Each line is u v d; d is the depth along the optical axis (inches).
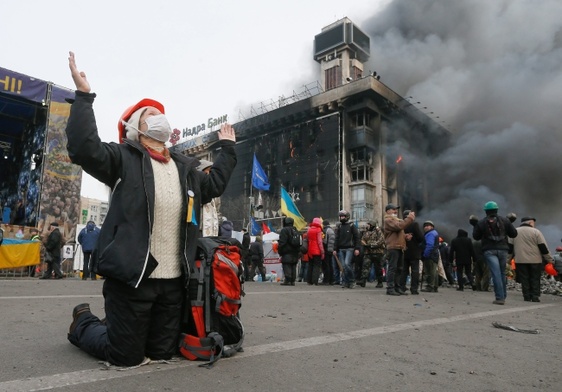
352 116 2218.3
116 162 93.1
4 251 513.0
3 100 685.9
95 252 92.0
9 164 781.9
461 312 219.6
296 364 98.4
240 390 78.2
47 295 237.8
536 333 157.5
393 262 326.6
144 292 90.1
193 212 100.9
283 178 2378.2
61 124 677.9
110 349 90.9
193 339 97.3
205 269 100.8
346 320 173.9
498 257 283.9
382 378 90.0
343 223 430.3
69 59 88.3
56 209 660.1
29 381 79.0
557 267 563.5
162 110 106.8
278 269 684.1
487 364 106.2
